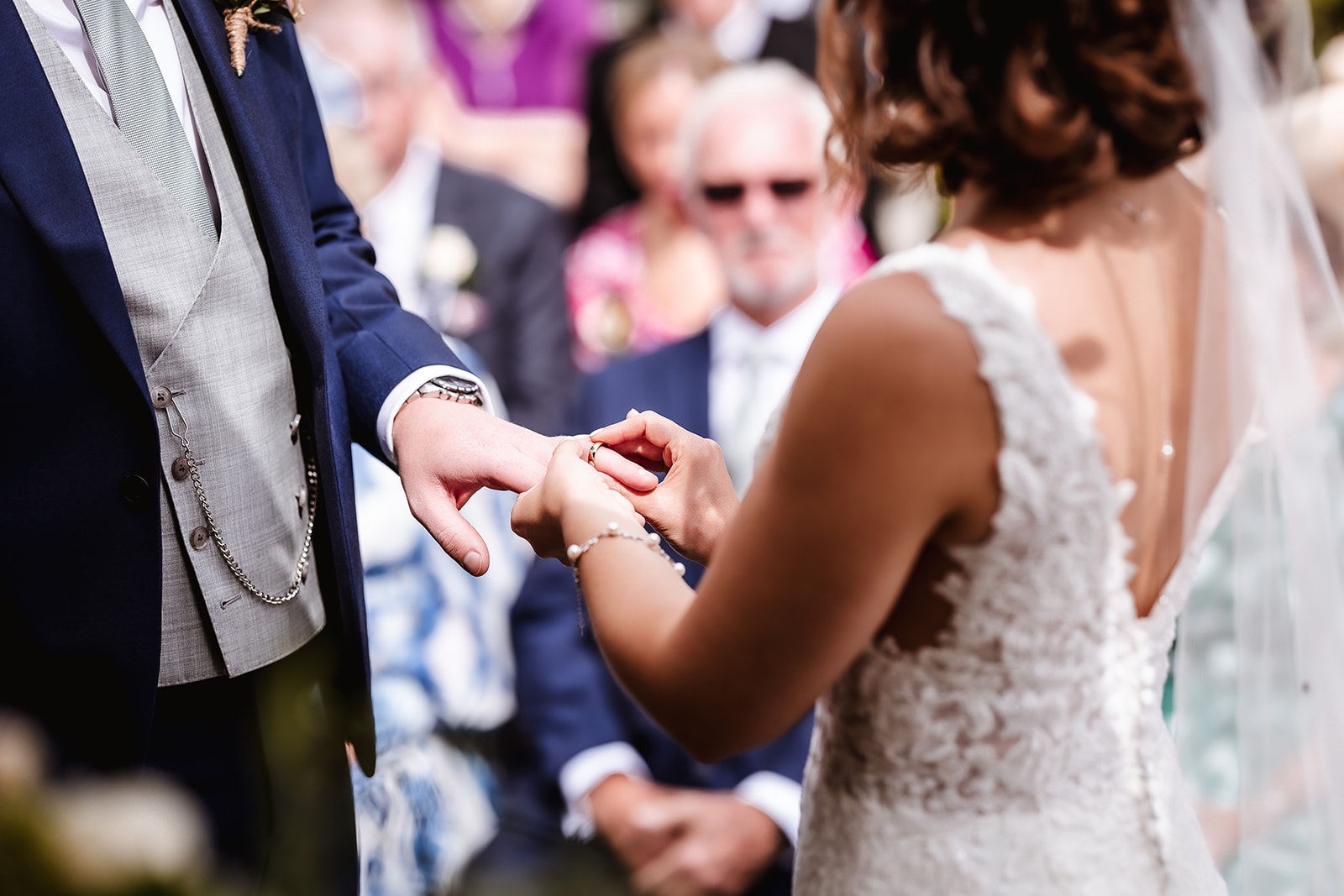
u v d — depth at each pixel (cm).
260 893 94
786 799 230
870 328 91
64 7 121
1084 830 105
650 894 72
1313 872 128
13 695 117
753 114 261
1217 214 113
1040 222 100
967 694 102
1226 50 113
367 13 326
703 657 98
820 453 91
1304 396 117
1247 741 129
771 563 94
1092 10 94
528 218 346
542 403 338
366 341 150
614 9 523
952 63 96
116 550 118
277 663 136
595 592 109
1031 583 97
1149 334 102
